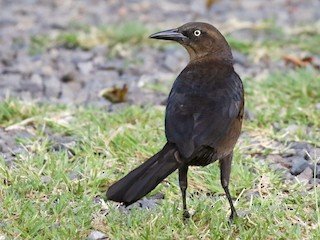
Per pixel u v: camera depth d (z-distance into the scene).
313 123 12.67
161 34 10.34
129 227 9.34
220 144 9.03
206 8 21.92
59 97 14.95
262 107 13.28
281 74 14.91
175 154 8.74
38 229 9.29
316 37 17.98
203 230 9.30
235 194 10.31
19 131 12.41
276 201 10.00
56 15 21.58
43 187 10.24
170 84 15.21
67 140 11.84
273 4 22.33
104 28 18.97
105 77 16.12
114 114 12.88
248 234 9.09
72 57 17.44
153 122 12.55
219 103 9.08
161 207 9.77
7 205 9.73
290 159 11.32
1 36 19.22
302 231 9.34
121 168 10.98
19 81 15.65
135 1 23.14
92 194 10.13
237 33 18.98
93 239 9.19
